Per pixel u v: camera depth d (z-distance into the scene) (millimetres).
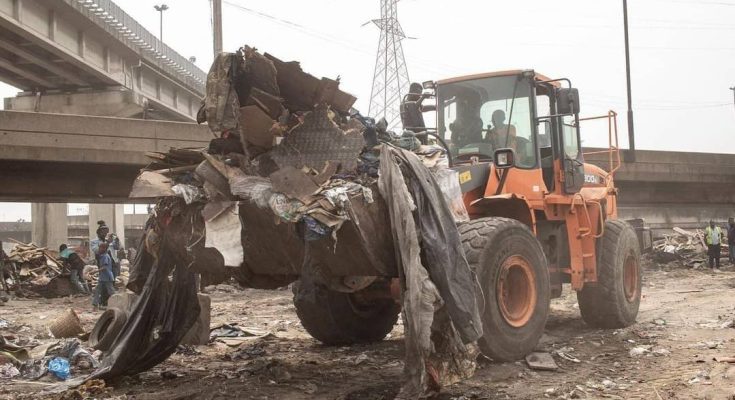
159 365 7133
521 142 7895
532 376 6145
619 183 28484
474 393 5520
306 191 5145
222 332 9102
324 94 5480
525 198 7316
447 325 5328
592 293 8789
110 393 5863
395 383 6059
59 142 18062
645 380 5980
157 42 40500
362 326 8148
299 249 5641
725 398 5230
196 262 5836
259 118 5406
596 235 8594
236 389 5867
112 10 34469
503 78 8055
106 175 19922
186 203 5430
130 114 40719
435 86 8367
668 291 14836
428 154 6441
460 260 5473
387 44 36438
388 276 5816
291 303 14461
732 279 17922
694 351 7215
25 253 19906
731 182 30562
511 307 6727
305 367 6832
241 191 5227
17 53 33312
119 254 21828
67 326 8828
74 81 38938
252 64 5395
